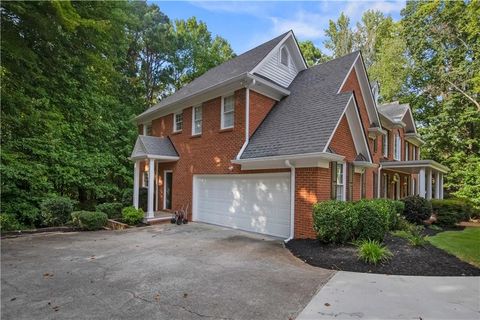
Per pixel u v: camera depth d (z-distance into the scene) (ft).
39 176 44.37
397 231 30.60
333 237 24.43
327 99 33.40
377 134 50.44
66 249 25.52
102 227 37.91
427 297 14.65
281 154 29.45
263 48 45.34
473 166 69.31
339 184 32.94
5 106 26.12
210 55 95.76
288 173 30.76
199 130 43.78
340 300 14.26
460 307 13.48
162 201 49.85
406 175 70.74
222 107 39.29
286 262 21.42
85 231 35.65
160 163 51.13
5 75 25.55
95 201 61.11
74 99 43.57
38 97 31.27
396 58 84.69
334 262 20.66
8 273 18.66
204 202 41.83
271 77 40.40
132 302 14.14
